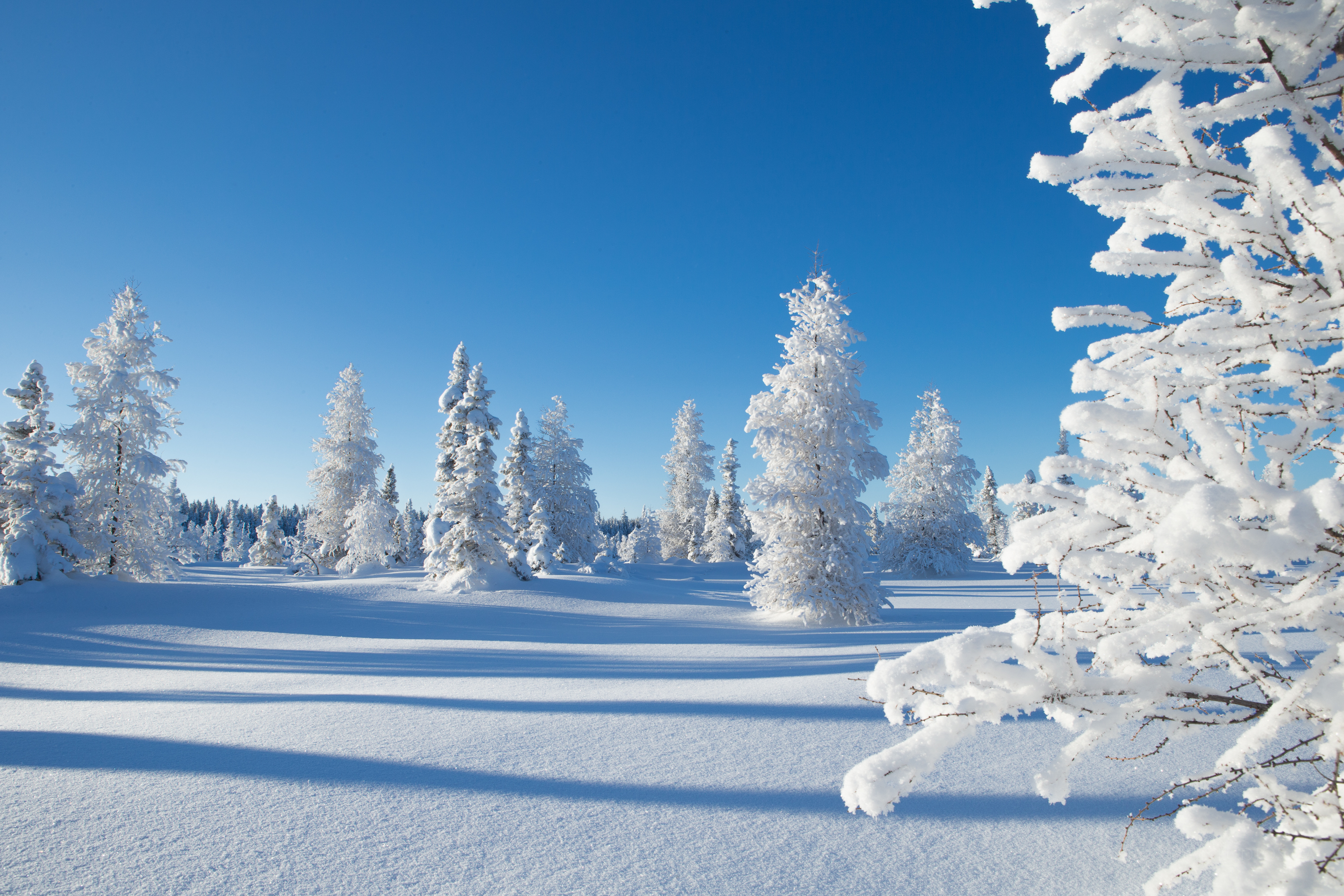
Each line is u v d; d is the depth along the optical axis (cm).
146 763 431
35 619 1678
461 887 268
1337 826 160
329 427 3856
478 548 2691
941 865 275
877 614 1719
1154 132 207
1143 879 255
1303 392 174
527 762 418
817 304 1870
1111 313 211
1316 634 162
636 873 276
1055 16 197
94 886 272
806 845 295
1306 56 175
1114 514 178
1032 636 191
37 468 2061
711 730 477
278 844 308
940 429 3881
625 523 10906
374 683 809
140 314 2330
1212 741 385
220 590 2142
